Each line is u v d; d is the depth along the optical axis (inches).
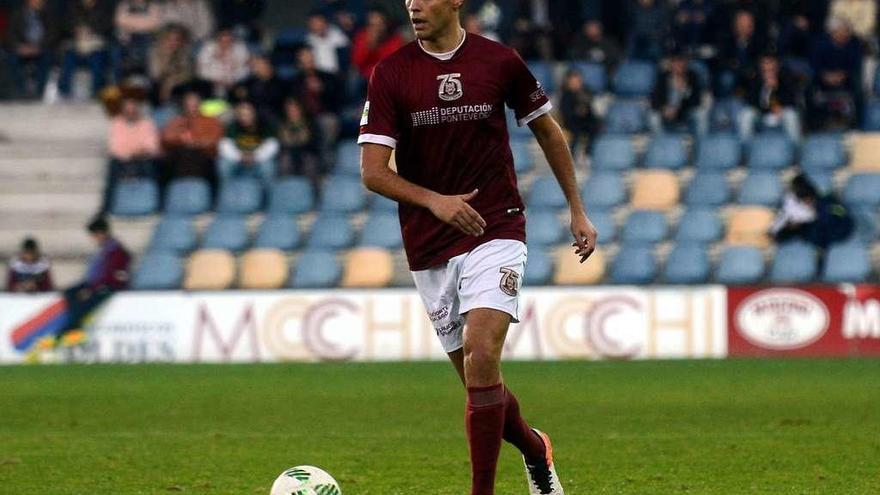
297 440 1518.2
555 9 3577.8
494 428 921.5
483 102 939.3
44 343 2906.0
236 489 1158.3
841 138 3341.5
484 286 928.9
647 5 3565.5
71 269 3344.0
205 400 2014.0
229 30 3548.2
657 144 3356.3
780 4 3543.3
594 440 1494.8
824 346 2763.3
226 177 3371.1
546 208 3253.0
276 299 2864.2
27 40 3782.0
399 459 1349.7
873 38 3646.7
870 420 1672.0
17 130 3730.3
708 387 2151.8
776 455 1355.8
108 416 1800.0
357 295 2849.4
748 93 3368.6
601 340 2800.2
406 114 943.7
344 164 3393.2
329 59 3508.9
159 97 3575.3
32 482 1206.3
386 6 3737.7
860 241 3024.1
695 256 3073.3
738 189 3287.4
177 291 2893.7
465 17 3686.0
